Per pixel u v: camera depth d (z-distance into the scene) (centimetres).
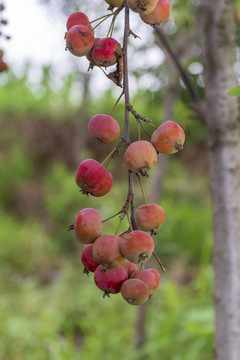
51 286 732
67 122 1386
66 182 1053
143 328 470
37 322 570
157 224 134
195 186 1101
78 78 921
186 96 378
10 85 1502
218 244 232
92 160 135
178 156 1254
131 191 132
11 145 1371
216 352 232
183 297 575
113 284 132
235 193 229
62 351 469
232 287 229
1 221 1033
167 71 391
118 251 128
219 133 229
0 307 604
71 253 902
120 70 135
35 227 1002
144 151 128
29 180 1278
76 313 607
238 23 324
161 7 139
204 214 870
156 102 399
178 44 388
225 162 229
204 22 229
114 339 492
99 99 873
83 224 131
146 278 134
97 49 135
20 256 852
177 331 490
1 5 207
